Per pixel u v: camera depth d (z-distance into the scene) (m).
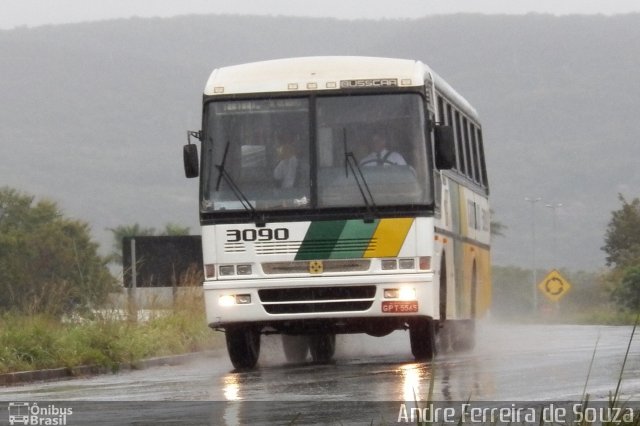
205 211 36.78
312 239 36.34
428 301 36.19
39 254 113.19
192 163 37.72
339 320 36.78
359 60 37.62
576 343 49.19
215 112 37.38
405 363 37.44
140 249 64.19
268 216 36.53
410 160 36.66
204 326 52.41
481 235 49.34
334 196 36.50
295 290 36.47
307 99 37.12
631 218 139.12
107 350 43.34
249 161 36.97
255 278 36.47
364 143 36.81
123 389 31.72
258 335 40.31
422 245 36.25
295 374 34.47
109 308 48.78
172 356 46.72
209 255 36.81
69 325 45.94
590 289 157.75
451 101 43.62
